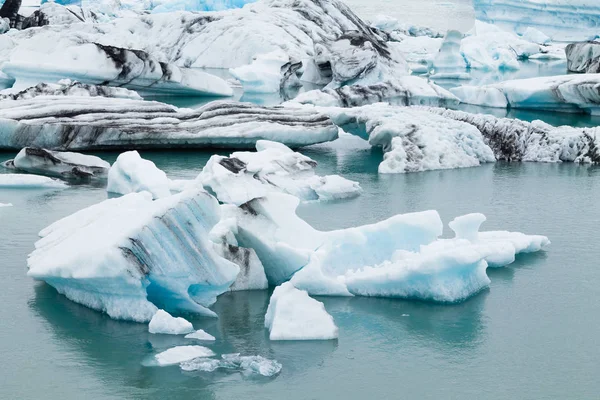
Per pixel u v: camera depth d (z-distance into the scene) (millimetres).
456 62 52562
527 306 9133
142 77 33312
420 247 9648
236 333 8164
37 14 60688
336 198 14711
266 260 9680
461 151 19438
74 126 18922
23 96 24344
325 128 20953
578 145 20391
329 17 52969
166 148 20125
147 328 8219
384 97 32594
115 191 14836
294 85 41438
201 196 8445
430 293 9242
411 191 15617
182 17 51469
